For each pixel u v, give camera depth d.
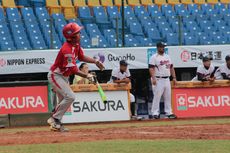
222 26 57.75
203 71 39.62
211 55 47.75
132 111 39.16
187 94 39.69
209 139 22.05
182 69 49.66
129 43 53.59
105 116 37.94
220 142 20.73
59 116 27.00
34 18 57.09
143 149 18.86
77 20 56.06
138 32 55.47
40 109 37.03
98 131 26.69
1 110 36.59
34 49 47.91
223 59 47.75
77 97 37.53
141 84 48.50
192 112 39.66
